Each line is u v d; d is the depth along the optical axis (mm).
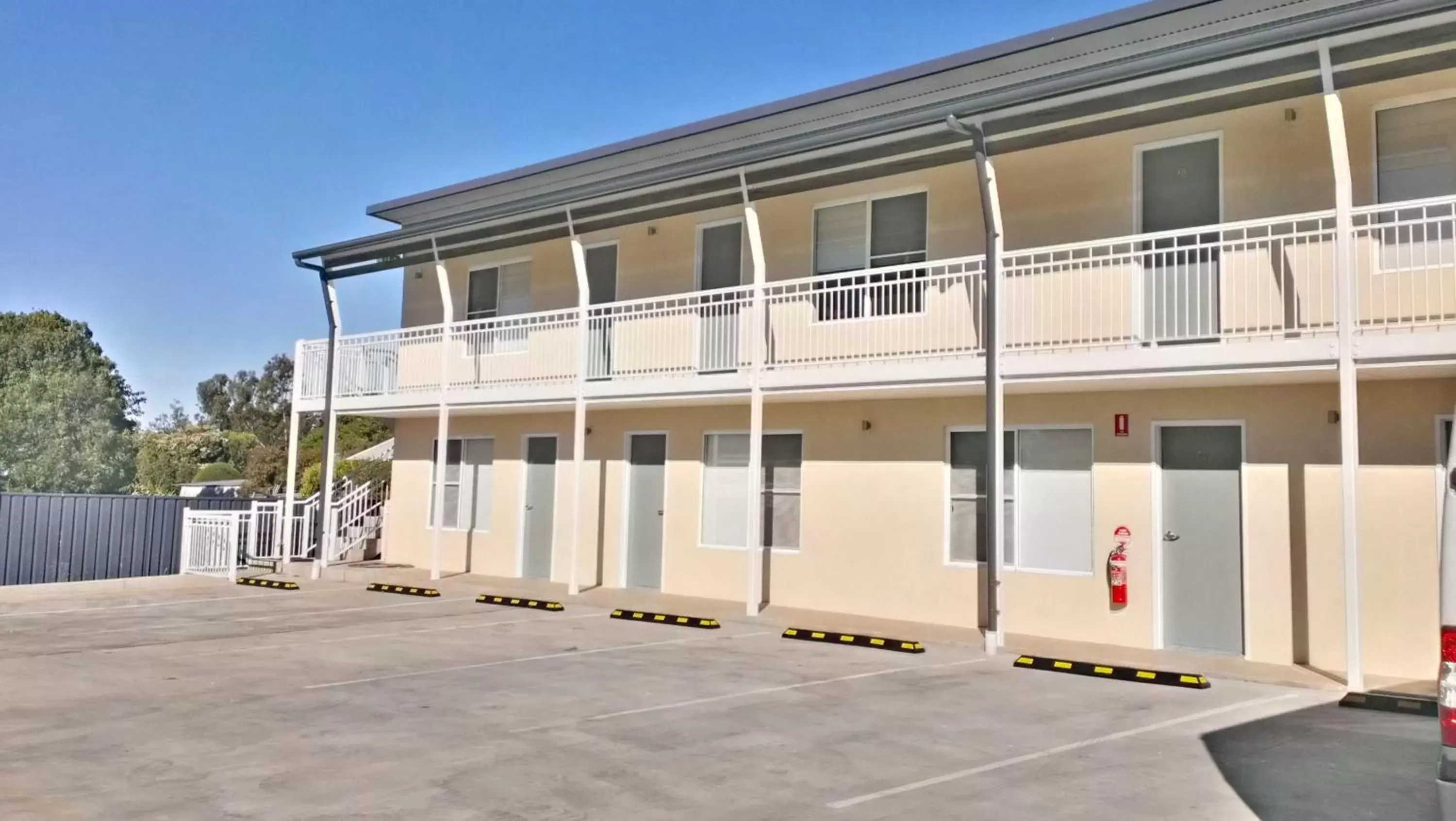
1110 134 11945
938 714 8422
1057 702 8938
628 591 16719
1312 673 10281
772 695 9102
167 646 11828
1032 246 13023
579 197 15188
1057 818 5762
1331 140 9742
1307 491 10938
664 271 16828
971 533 13453
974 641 12047
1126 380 11281
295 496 23859
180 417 83938
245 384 84625
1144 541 11938
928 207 13961
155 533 21125
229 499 22375
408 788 6215
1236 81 10000
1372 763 6957
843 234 14883
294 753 7016
